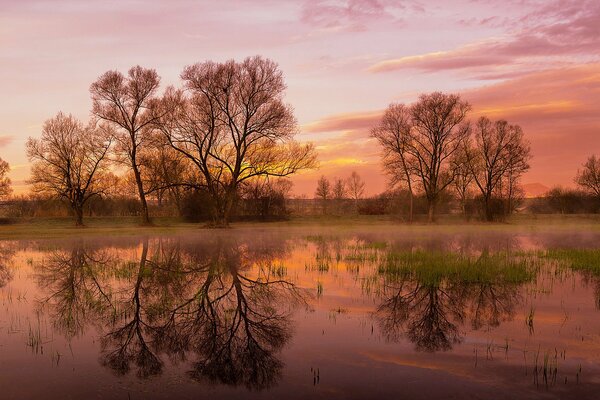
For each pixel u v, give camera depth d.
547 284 17.42
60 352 10.12
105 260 25.78
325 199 97.75
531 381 8.33
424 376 8.59
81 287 17.61
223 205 57.75
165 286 17.70
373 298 15.23
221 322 12.46
